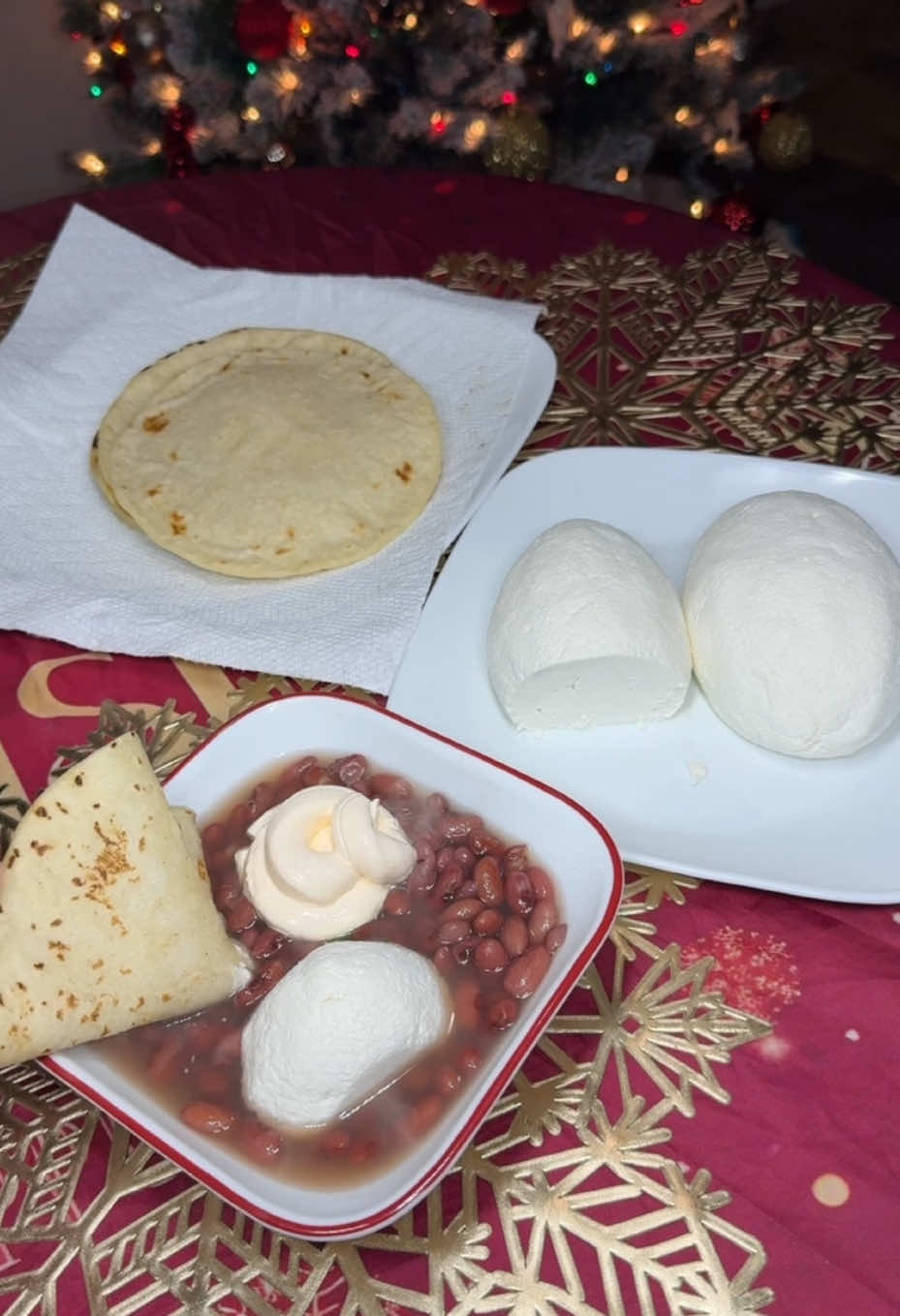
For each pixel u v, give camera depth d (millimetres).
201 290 828
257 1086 463
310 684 638
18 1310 450
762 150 1526
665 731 599
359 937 515
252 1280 452
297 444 735
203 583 680
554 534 606
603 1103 490
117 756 481
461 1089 470
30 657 653
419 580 669
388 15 1293
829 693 559
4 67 1652
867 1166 474
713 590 592
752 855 550
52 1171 479
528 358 777
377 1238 459
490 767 542
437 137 1336
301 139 1433
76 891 467
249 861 521
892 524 654
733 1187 470
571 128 1409
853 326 796
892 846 546
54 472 741
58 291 827
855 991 521
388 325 805
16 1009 452
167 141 1430
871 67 1742
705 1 1317
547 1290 448
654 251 856
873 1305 443
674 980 525
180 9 1278
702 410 753
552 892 519
